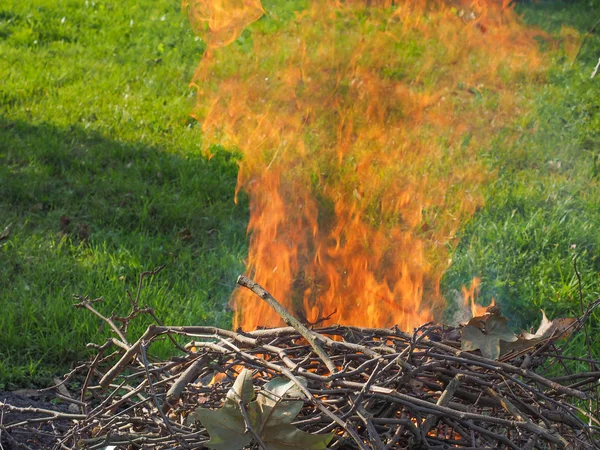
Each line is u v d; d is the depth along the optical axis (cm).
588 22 1249
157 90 937
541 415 225
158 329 251
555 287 535
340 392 216
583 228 610
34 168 686
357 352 239
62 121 808
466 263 555
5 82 899
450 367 237
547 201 668
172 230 608
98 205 632
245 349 249
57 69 967
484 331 246
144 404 253
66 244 563
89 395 388
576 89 980
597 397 258
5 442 326
